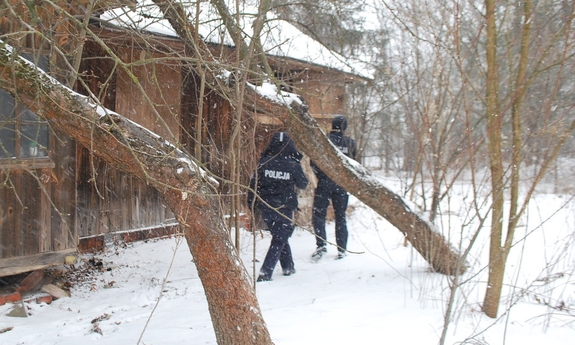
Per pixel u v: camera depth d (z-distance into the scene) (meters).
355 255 7.27
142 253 7.48
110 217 7.61
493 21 4.23
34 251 5.34
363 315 4.49
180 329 4.39
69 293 5.82
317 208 7.05
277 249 6.02
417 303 4.81
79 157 7.16
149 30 5.92
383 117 11.59
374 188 5.70
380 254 7.24
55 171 5.48
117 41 6.62
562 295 4.76
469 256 6.01
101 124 3.14
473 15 5.63
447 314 3.56
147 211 8.16
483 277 5.46
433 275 5.52
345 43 9.36
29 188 5.26
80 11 5.12
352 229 9.20
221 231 3.34
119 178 7.70
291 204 6.04
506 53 4.24
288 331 4.06
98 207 7.45
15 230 5.18
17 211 5.18
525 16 4.07
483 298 4.82
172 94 7.96
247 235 8.60
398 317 4.39
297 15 7.49
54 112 3.18
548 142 4.23
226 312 3.31
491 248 4.34
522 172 5.35
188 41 4.64
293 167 6.00
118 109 7.39
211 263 3.30
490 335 3.94
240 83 4.91
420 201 9.77
